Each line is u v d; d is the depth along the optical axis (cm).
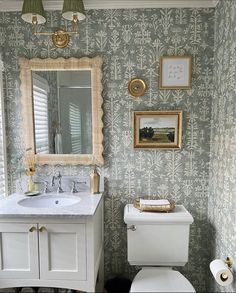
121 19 176
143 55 177
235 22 139
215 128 171
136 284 145
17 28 178
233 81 141
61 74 179
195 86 178
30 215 139
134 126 180
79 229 141
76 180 185
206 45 175
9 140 186
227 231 148
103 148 183
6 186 184
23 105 180
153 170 184
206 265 188
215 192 170
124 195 187
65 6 140
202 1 171
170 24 175
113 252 190
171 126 180
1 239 144
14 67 181
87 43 178
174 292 138
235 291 137
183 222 160
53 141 184
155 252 164
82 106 180
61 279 144
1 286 146
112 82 179
